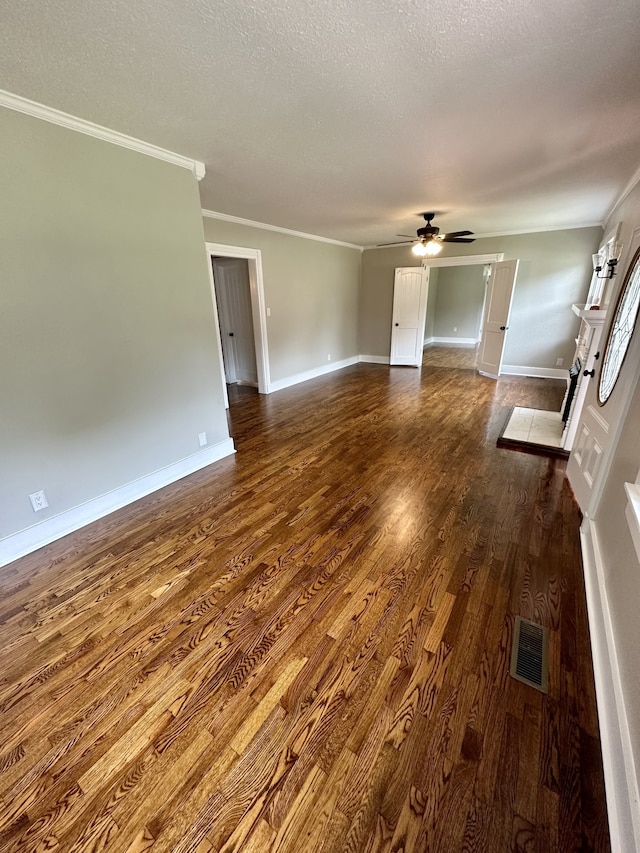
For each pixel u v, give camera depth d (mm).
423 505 2578
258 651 1539
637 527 1131
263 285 5242
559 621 1643
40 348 2113
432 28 1395
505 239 6109
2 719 1313
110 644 1596
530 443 3514
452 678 1403
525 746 1182
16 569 2070
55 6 1245
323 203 3945
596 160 2781
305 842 992
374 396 5477
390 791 1088
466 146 2508
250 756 1184
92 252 2258
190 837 1006
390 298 7562
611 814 1001
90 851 986
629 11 1306
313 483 2941
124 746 1221
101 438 2500
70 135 2062
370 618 1681
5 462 2062
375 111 2016
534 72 1685
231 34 1415
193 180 2773
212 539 2281
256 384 6234
